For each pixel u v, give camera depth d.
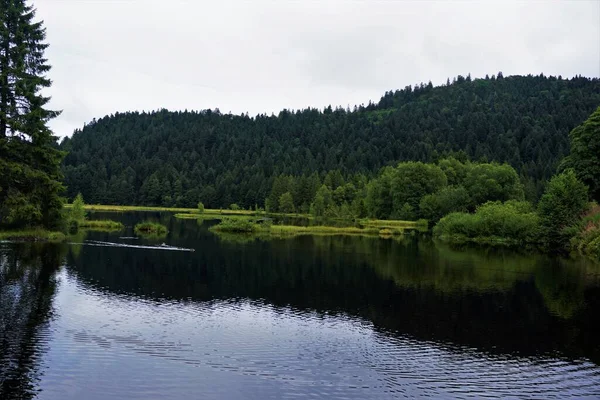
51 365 16.69
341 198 129.38
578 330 22.59
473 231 67.38
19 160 45.09
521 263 43.19
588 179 60.88
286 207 136.12
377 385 16.14
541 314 25.28
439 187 97.06
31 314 22.28
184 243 52.91
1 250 39.38
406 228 87.50
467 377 17.00
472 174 98.56
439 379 16.77
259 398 14.97
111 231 65.06
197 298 27.11
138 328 21.20
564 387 16.30
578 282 33.81
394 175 104.00
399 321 23.62
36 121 45.56
